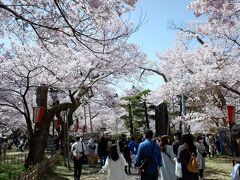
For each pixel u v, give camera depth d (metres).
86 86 21.91
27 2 8.55
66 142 25.23
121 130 64.31
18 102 23.14
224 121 25.47
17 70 19.06
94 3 7.54
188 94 25.20
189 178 8.27
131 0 7.72
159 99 31.91
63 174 18.27
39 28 8.96
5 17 9.15
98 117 46.94
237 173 4.62
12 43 18.34
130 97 48.06
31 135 18.78
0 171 14.36
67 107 19.34
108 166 11.53
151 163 8.98
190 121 27.88
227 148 26.78
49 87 20.39
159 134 15.32
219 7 10.55
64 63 19.08
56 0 7.77
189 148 8.45
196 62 23.33
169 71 29.70
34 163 17.38
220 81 20.94
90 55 20.03
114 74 24.91
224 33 19.11
